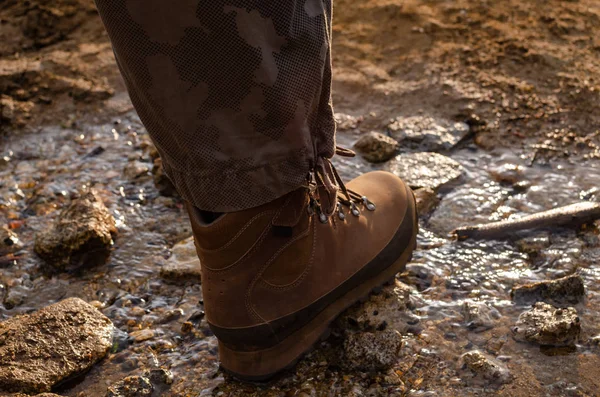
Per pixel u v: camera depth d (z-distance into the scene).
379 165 2.04
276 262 1.23
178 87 1.01
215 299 1.25
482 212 1.79
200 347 1.41
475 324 1.40
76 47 2.80
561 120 2.18
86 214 1.78
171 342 1.43
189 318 1.50
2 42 2.82
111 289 1.62
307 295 1.30
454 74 2.46
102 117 2.43
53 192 2.01
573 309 1.38
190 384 1.32
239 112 1.03
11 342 1.39
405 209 1.48
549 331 1.33
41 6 2.93
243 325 1.26
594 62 2.45
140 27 0.97
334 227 1.33
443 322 1.41
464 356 1.31
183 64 0.99
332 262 1.33
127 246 1.76
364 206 1.42
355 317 1.40
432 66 2.52
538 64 2.46
